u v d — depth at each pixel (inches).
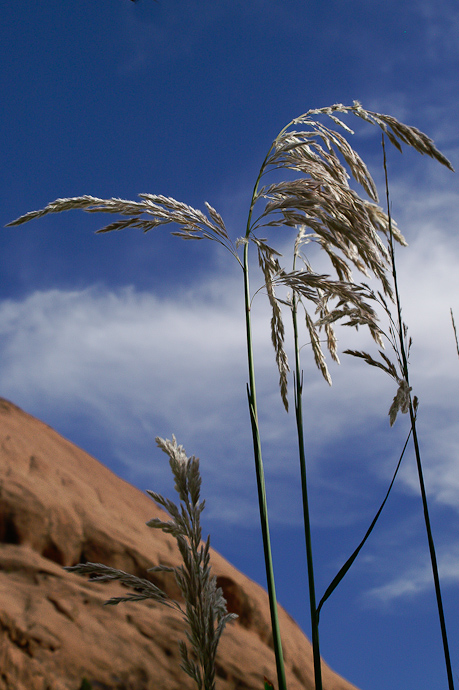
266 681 70.9
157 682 111.0
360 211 94.9
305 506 84.5
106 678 107.1
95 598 125.6
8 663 101.1
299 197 93.5
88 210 95.8
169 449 70.7
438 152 86.6
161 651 118.5
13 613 110.2
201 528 69.0
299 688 136.3
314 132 103.6
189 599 67.6
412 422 71.2
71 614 117.7
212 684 65.4
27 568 125.3
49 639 108.7
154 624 125.8
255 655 135.5
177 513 68.7
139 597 70.4
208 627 66.5
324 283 88.0
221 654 129.9
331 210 93.9
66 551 137.1
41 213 94.2
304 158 100.3
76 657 108.3
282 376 104.6
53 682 102.2
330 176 100.0
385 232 97.1
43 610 115.2
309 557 81.7
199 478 70.0
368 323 79.7
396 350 75.7
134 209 94.6
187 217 95.3
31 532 134.0
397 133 89.9
